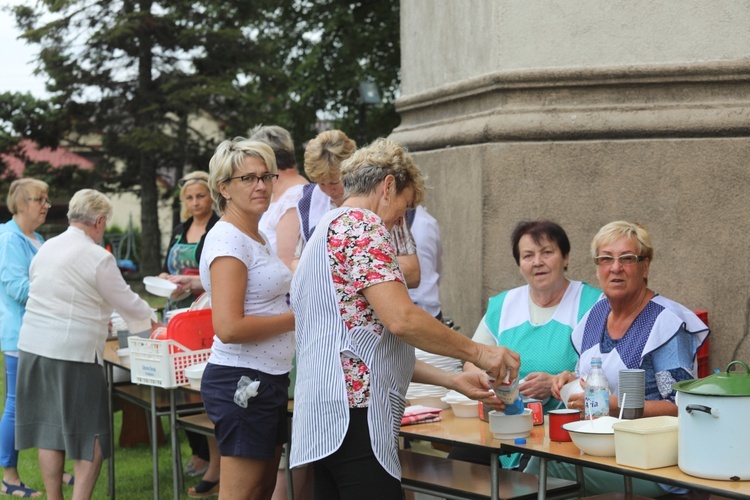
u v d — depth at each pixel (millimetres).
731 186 5270
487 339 4441
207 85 27172
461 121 6078
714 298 5305
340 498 3250
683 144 5340
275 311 3818
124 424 7352
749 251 5234
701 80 5383
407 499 4520
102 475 6547
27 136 29906
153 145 26938
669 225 5379
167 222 34062
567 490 3600
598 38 5520
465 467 3963
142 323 5281
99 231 5281
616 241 3832
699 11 5391
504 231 5637
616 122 5445
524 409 3527
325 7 25859
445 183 6199
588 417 3426
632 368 3775
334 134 4672
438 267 5062
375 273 3053
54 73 28328
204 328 4906
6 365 6059
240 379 3717
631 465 2982
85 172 30203
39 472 6699
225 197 3834
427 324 3066
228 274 3684
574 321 4242
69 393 5066
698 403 2828
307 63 25062
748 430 2793
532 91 5625
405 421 3809
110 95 28688
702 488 2762
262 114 27531
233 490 3775
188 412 5289
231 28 28000
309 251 3193
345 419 3068
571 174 5512
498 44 5680
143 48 28109
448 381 3521
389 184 3266
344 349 3090
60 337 5043
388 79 24719
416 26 6914
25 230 6098
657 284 5410
